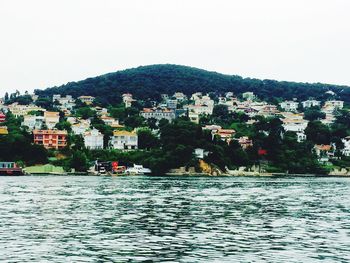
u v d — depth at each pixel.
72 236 62.84
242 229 70.19
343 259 51.06
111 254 52.56
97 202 104.44
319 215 86.69
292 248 56.47
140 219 79.25
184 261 49.69
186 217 82.38
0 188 142.12
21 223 73.06
